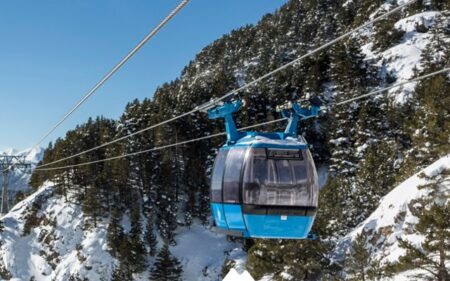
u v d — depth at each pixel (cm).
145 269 7456
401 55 10719
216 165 1123
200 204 8850
